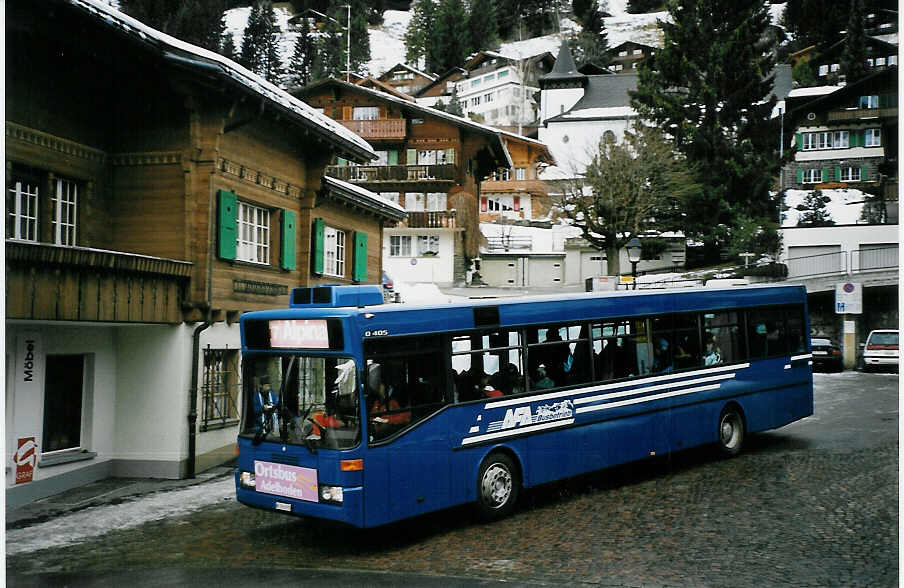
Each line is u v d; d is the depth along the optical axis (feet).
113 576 28.63
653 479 41.81
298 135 59.57
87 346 47.06
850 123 200.54
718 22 170.40
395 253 159.33
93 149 48.91
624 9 600.80
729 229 154.40
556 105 271.69
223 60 49.98
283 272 59.77
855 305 100.53
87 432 47.47
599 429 39.65
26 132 43.60
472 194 166.09
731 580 25.02
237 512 39.01
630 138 160.66
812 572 25.54
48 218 45.50
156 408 48.78
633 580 25.39
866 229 138.21
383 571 27.84
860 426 55.67
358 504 30.17
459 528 33.88
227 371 53.67
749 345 48.98
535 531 32.45
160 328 48.98
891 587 24.03
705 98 159.53
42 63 44.80
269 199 57.16
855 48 256.73
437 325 33.71
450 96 370.73
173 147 49.57
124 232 50.29
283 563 29.71
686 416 44.27
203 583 27.09
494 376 35.65
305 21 391.24
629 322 42.11
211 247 49.42
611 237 155.22
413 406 32.40
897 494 35.50
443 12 429.79
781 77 265.75
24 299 36.99
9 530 36.65
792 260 134.51
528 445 36.42
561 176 204.74
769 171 156.56
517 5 505.25
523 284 179.42
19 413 42.01
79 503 42.22
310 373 32.09
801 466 42.57
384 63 512.63
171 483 46.98
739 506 34.50
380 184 155.63
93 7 43.19
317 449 30.91
